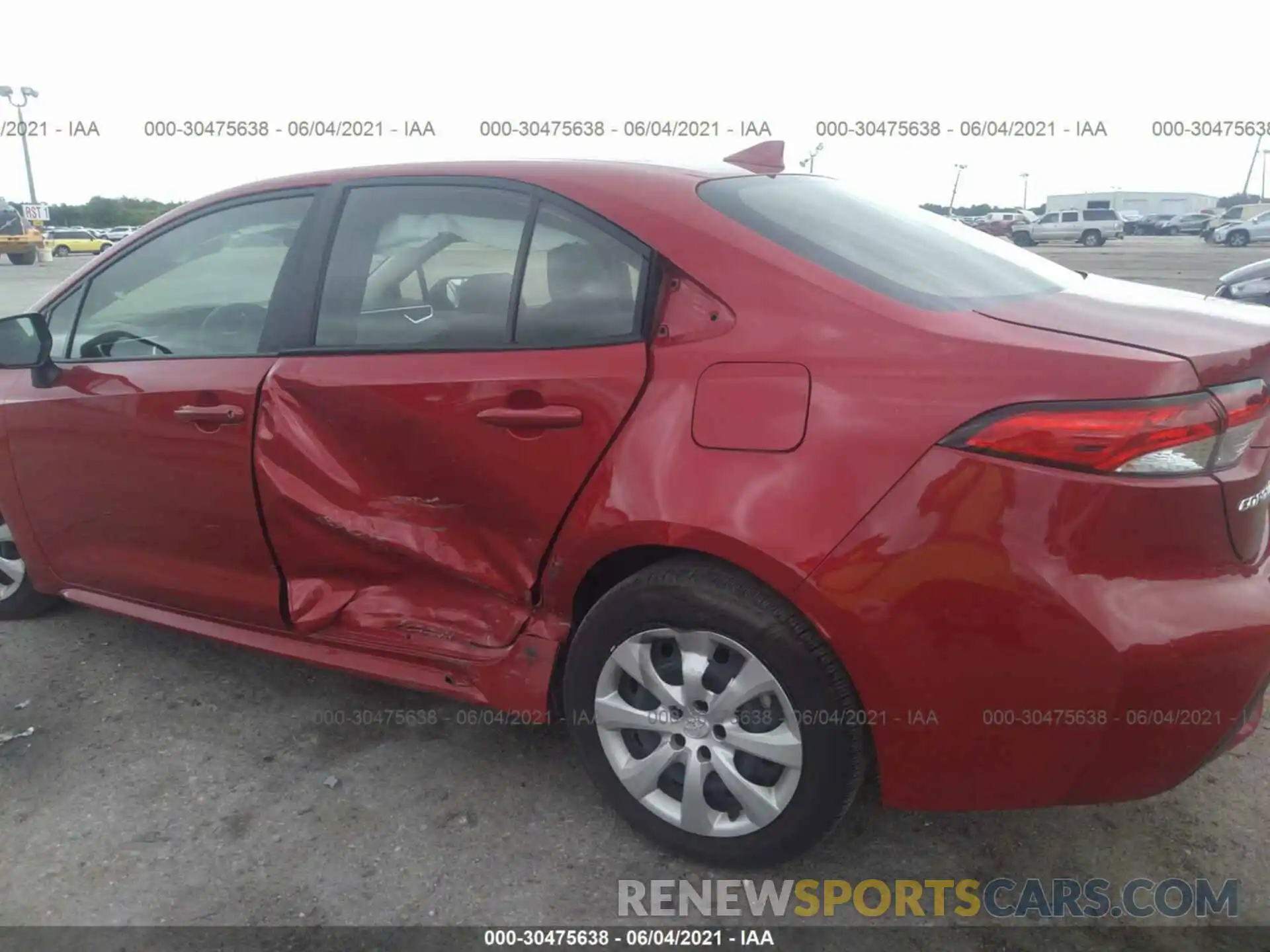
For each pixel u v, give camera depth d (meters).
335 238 2.78
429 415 2.49
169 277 3.06
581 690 2.43
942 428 1.94
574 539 2.34
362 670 2.79
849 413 2.02
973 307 2.18
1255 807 2.60
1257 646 1.93
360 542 2.66
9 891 2.36
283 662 3.46
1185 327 2.06
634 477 2.22
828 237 2.39
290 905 2.31
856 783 2.17
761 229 2.33
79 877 2.41
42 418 3.20
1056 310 2.17
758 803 2.24
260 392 2.74
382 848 2.50
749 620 2.12
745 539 2.06
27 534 3.46
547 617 2.53
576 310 2.40
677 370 2.21
